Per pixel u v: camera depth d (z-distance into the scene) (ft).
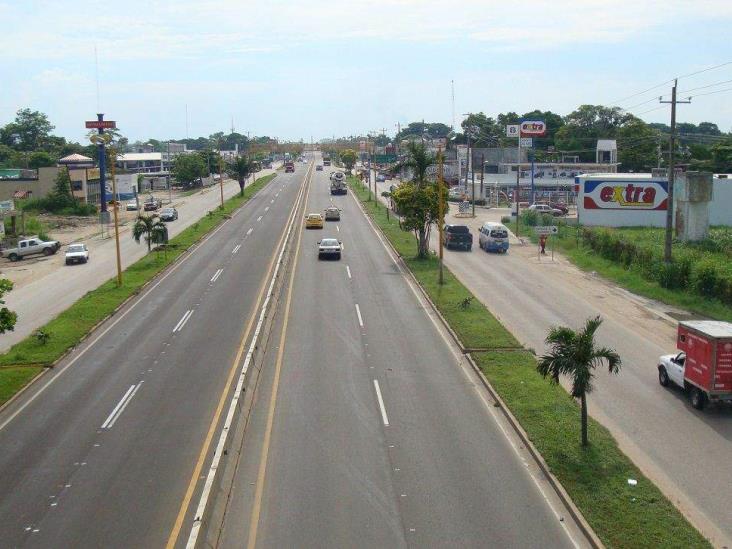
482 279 162.61
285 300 138.82
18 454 69.97
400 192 186.19
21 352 105.09
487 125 614.34
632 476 62.75
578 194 253.44
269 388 88.17
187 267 179.63
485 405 82.33
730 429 76.07
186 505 58.44
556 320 124.26
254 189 418.31
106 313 130.21
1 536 53.98
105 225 296.10
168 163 559.79
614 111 515.09
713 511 58.34
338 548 51.90
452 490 61.05
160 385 90.17
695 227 203.10
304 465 66.18
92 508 58.18
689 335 83.71
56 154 599.16
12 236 245.65
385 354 102.89
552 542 52.70
